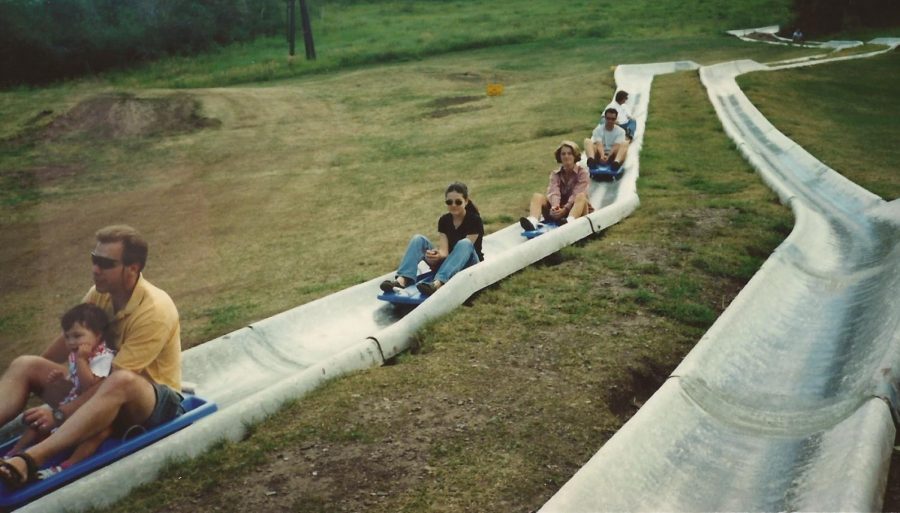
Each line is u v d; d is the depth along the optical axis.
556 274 7.33
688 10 58.91
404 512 3.54
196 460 4.06
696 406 4.42
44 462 3.79
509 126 20.78
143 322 3.99
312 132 22.62
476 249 7.17
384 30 51.88
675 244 8.25
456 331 5.88
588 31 50.34
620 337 5.73
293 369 5.70
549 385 4.89
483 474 3.85
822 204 10.81
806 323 6.23
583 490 3.41
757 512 3.53
